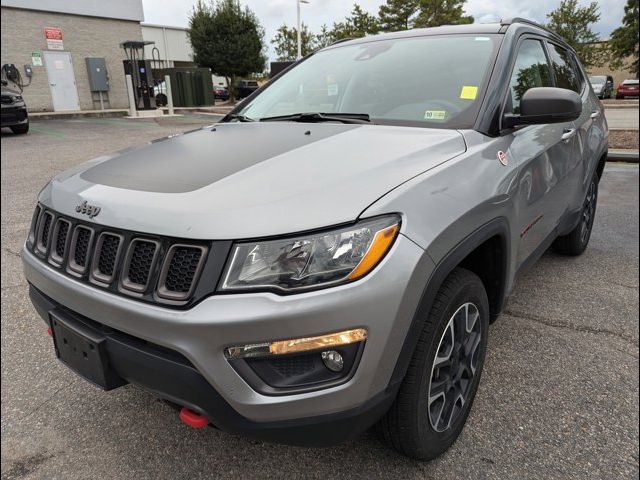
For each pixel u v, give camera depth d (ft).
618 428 6.98
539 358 8.66
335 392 4.82
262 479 6.21
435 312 5.58
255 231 4.70
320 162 5.85
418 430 5.78
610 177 23.86
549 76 10.27
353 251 4.75
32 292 6.56
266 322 4.53
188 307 4.70
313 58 10.70
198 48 109.81
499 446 6.66
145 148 7.57
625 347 9.04
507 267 7.13
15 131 42.42
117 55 68.54
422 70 8.52
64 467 6.49
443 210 5.49
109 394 7.97
